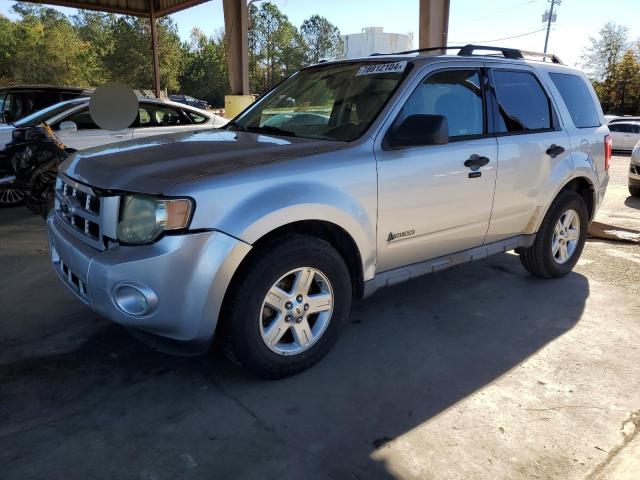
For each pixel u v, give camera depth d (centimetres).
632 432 262
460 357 334
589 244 605
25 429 253
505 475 231
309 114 373
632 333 372
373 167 309
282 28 8256
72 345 336
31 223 643
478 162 363
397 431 260
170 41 6750
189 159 286
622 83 4597
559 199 449
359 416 271
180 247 249
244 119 411
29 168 648
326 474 229
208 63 8125
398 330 370
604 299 434
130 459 235
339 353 335
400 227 330
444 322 384
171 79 6825
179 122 877
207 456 238
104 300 258
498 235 409
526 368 322
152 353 328
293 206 272
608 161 494
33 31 5584
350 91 360
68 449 240
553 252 462
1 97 947
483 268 507
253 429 258
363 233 308
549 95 437
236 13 1429
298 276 290
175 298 254
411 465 236
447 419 270
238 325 273
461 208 362
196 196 251
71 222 305
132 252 254
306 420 266
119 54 6462
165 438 250
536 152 409
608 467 237
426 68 350
